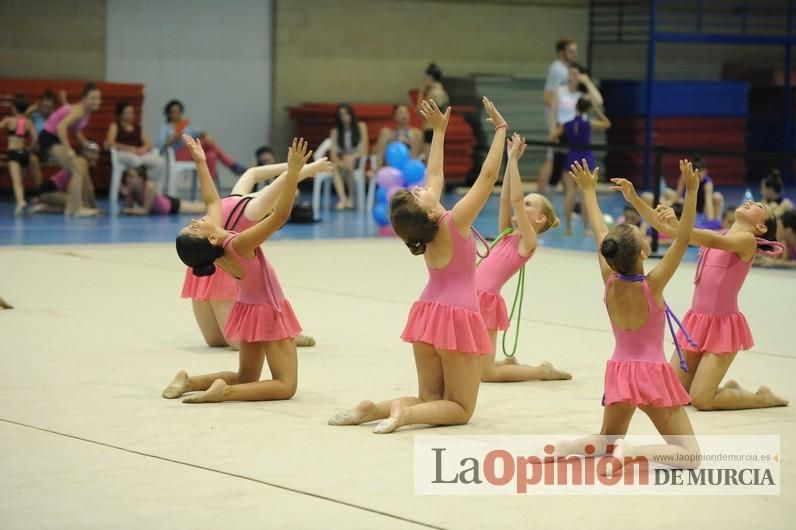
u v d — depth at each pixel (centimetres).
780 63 4800
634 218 2455
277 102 3878
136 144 3234
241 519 848
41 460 986
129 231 2691
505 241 1322
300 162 1154
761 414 1188
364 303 1822
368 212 3269
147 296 1836
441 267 1105
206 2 3725
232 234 1188
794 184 4278
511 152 1287
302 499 895
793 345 1539
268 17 3841
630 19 4512
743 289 2019
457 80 4006
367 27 3994
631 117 4144
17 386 1244
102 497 893
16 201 3212
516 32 4259
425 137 3359
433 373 1140
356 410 1110
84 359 1383
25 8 3441
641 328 995
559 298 1903
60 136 2919
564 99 2978
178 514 858
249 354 1227
